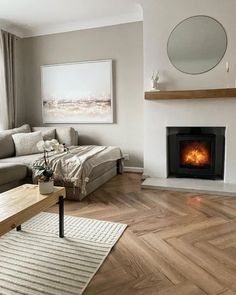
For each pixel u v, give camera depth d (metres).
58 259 2.00
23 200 2.08
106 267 1.90
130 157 4.83
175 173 4.27
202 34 3.72
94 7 4.11
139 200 3.34
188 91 3.74
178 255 2.05
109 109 4.79
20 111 5.29
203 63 3.76
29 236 2.38
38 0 3.80
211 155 3.97
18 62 5.17
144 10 3.92
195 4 3.71
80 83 4.91
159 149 4.11
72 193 3.35
